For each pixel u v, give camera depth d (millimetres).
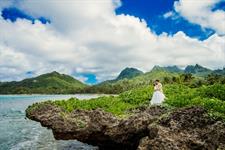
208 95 25141
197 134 15211
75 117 25234
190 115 16109
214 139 14648
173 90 34562
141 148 15953
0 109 73562
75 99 34031
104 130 21297
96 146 24469
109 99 32906
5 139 28625
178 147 14711
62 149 24078
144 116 18906
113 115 22391
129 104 30031
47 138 29000
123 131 19641
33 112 29219
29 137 29688
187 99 22891
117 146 21422
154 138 15578
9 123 41594
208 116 15898
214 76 91438
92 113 22750
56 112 27266
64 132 24312
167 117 16438
